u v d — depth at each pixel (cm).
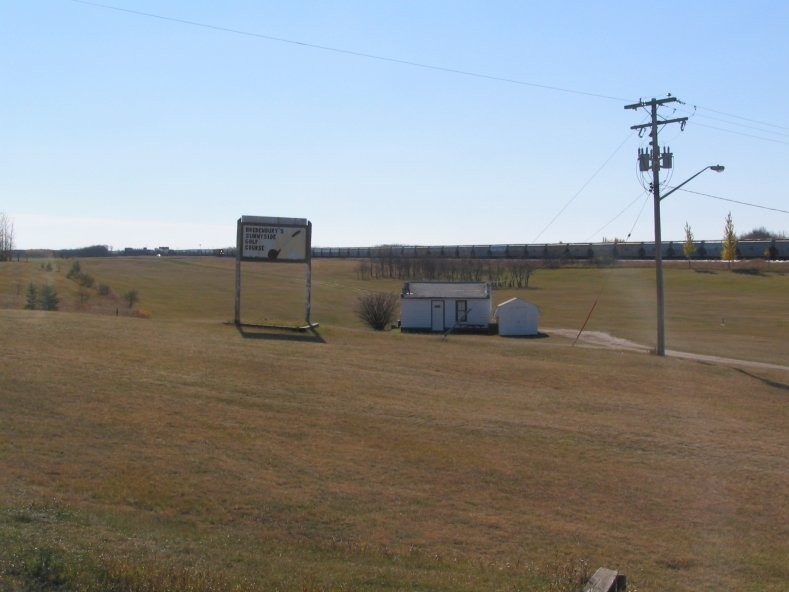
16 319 2817
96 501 1130
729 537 1353
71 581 713
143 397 1839
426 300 5631
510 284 10150
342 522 1220
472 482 1510
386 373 2522
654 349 4100
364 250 14662
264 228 3403
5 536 847
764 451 1931
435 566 1032
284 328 3300
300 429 1744
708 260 11444
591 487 1557
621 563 1176
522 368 2842
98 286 6712
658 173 3628
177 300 7294
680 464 1770
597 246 11469
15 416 1540
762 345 4781
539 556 1165
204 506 1197
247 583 801
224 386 2070
